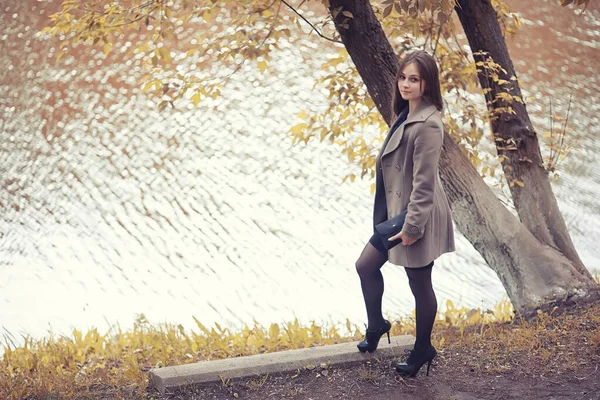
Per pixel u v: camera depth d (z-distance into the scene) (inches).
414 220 139.8
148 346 218.1
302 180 506.9
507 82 236.7
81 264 382.3
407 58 146.3
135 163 533.3
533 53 811.4
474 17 244.1
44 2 857.5
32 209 454.3
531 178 238.1
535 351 174.9
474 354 176.6
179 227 434.6
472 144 263.9
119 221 441.4
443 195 151.7
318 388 158.2
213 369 161.9
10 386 166.1
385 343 175.0
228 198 476.7
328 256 399.2
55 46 765.3
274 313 328.2
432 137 141.2
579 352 172.9
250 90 675.4
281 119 617.6
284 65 730.2
